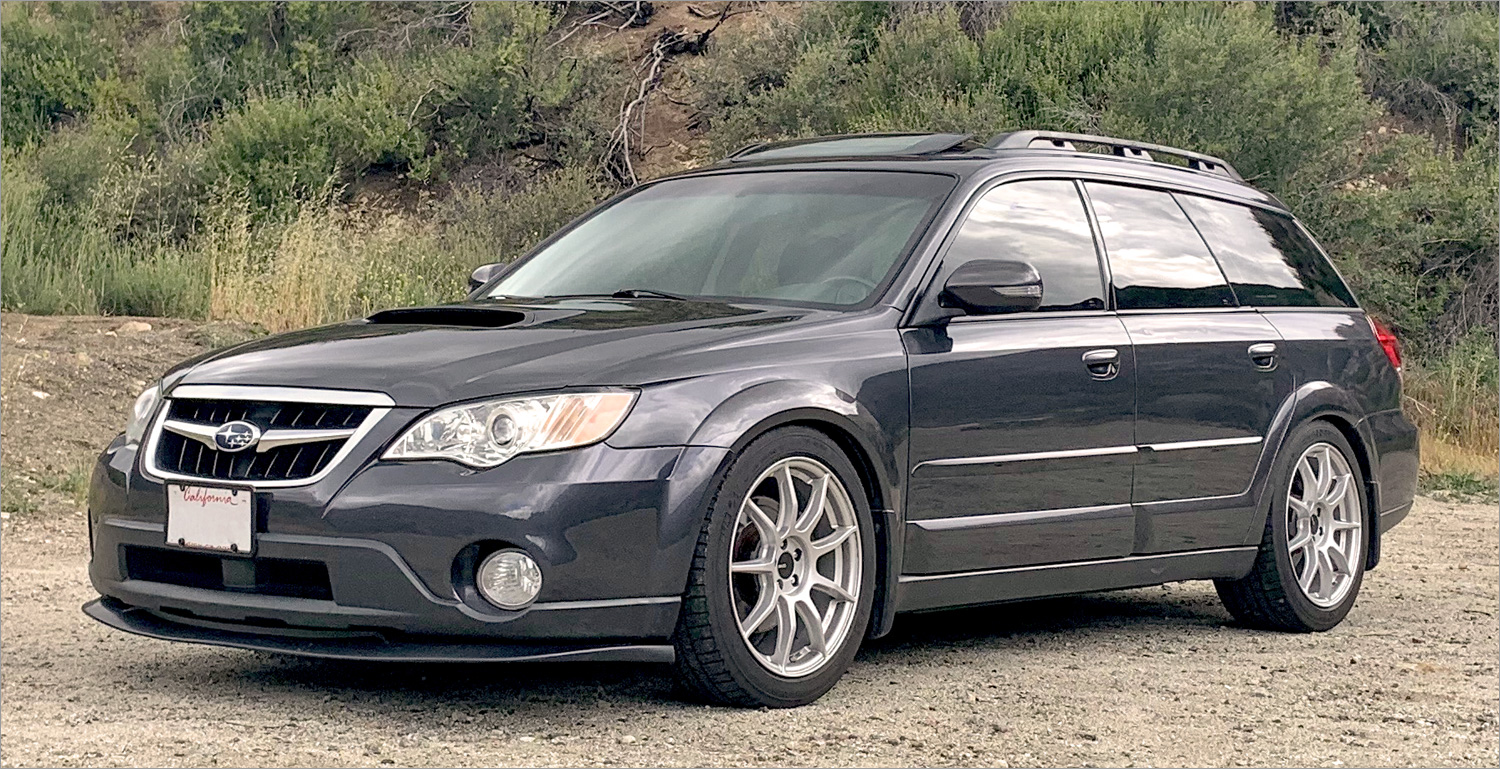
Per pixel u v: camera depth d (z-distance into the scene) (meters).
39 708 4.11
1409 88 19.98
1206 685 4.77
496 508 3.73
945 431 4.61
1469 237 16.03
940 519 4.62
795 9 21.78
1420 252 16.12
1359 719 4.36
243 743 3.69
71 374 10.55
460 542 3.74
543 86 20.45
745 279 4.91
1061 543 4.95
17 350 10.90
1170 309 5.48
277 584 3.94
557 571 3.76
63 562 7.07
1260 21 18.53
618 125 20.33
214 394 4.12
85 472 8.84
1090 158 5.61
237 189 17.44
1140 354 5.21
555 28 22.47
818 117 18.44
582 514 3.78
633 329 4.25
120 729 3.84
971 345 4.74
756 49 20.22
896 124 17.17
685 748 3.72
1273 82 15.68
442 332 4.31
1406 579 7.39
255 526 3.87
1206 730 4.15
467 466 3.79
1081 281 5.21
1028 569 4.89
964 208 4.98
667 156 19.91
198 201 17.66
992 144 5.42
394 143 19.62
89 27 23.52
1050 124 17.14
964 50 18.45
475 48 21.23
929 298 4.71
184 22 23.48
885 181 5.17
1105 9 18.81
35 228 13.97
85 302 12.87
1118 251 5.42
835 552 4.36
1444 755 3.97
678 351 4.12
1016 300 4.58
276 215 17.58
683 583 3.93
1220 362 5.52
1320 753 3.95
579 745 3.72
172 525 4.04
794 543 4.23
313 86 21.64
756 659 4.09
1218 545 5.54
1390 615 6.38
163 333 11.81
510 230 17.44
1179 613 6.29
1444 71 20.00
